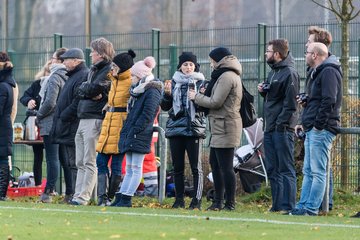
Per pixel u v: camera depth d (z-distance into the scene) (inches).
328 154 1289.4
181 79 1408.7
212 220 1141.1
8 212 1242.6
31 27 3277.6
